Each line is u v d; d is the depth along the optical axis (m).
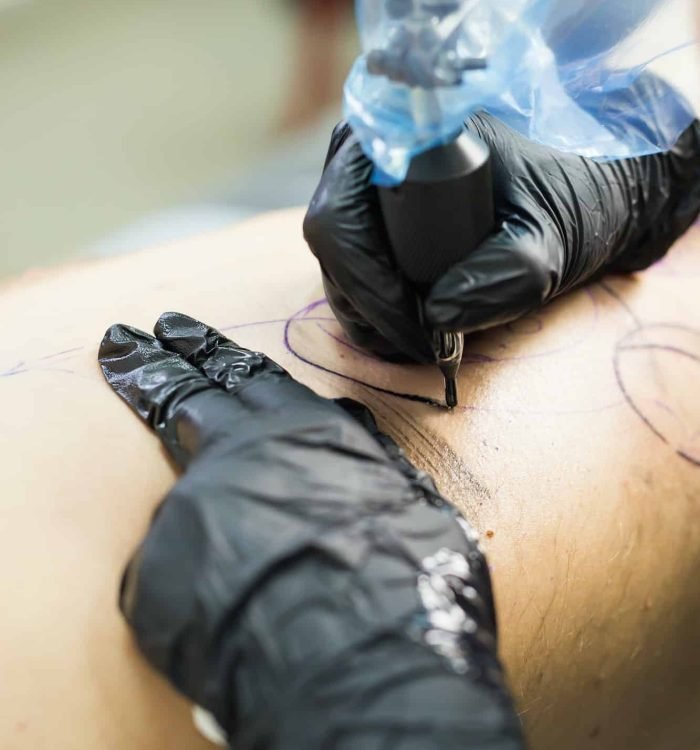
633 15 0.83
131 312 0.93
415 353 0.78
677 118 0.93
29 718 0.64
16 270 1.80
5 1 2.38
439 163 0.63
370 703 0.50
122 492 0.74
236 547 0.57
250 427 0.67
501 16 0.71
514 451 0.83
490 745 0.49
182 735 0.66
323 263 0.76
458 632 0.55
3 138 2.16
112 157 2.09
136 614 0.60
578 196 0.84
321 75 2.26
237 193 1.91
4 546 0.70
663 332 0.96
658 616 0.86
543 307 0.97
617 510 0.83
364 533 0.58
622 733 0.91
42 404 0.81
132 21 2.51
